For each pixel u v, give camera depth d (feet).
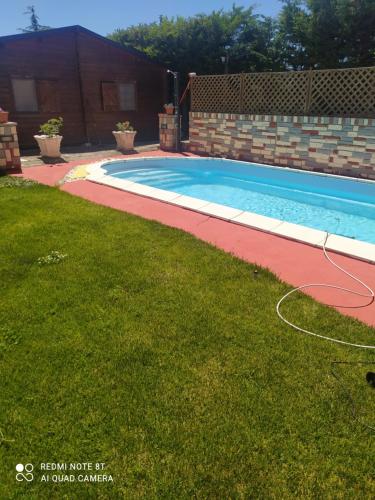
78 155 37.76
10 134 28.17
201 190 28.60
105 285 11.82
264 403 7.54
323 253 14.42
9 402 7.49
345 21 47.80
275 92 31.55
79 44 43.14
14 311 10.44
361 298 11.32
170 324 9.90
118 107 48.80
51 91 42.37
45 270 12.78
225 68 59.36
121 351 8.91
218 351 8.96
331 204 25.07
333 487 6.03
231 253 14.25
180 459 6.42
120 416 7.20
